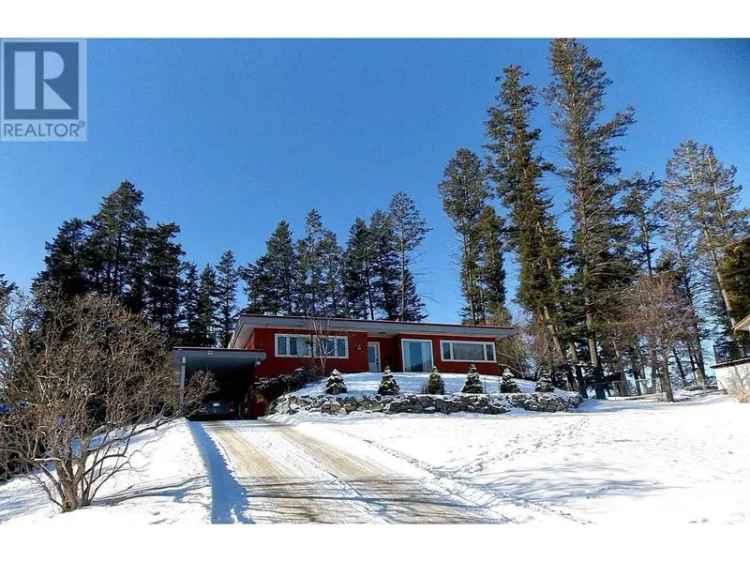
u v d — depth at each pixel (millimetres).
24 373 8062
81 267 31469
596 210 29750
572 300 28984
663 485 7156
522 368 30641
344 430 13820
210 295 46312
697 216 33781
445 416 17656
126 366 9242
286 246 46938
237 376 26891
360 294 46062
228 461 9906
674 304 23641
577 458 9305
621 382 28016
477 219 41156
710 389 25734
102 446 7988
